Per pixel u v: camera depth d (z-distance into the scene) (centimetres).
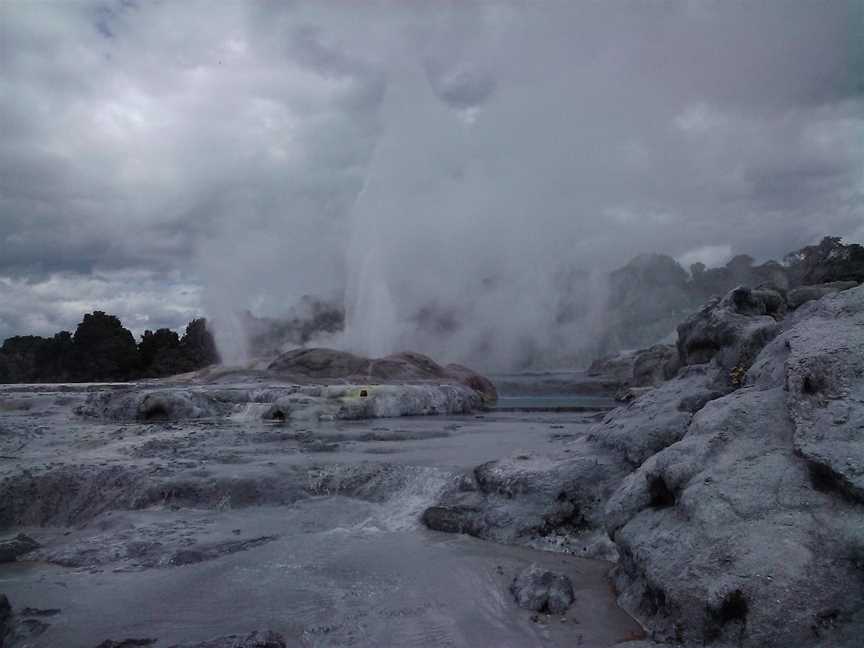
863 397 561
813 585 468
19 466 1163
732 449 625
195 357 4303
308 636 556
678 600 523
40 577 722
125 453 1307
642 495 680
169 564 759
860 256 3256
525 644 536
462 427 1750
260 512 996
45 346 4284
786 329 896
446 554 788
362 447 1345
